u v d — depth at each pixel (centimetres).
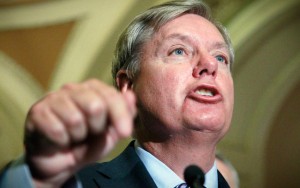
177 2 117
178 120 104
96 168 99
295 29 490
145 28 116
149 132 109
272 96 522
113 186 95
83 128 54
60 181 62
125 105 54
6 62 510
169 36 111
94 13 480
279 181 540
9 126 525
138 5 466
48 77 511
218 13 476
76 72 503
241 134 535
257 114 528
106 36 485
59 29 495
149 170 106
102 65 497
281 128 536
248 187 541
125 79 119
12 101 517
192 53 110
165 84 106
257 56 503
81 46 495
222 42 114
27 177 61
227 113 108
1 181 63
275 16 474
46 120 55
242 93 522
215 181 109
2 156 530
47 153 59
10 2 480
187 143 106
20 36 502
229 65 117
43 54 506
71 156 59
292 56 505
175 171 108
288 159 539
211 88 105
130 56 117
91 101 54
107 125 56
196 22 114
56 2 479
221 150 534
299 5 466
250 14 475
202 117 102
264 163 539
